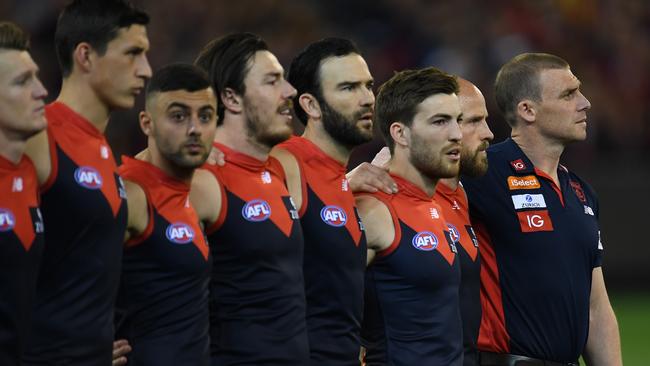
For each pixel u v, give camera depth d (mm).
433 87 22188
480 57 65625
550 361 24484
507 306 24594
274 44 63750
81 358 17938
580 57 68250
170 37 62219
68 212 17844
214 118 19000
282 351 19750
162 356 18750
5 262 16984
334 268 20984
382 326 21938
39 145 17672
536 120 25031
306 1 66812
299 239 20406
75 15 18297
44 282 17891
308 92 21484
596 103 65938
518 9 68188
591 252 25094
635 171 63031
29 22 59844
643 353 43844
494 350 24625
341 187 21500
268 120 20078
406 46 65625
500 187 24828
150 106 18891
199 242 19188
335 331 20984
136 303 18922
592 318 25672
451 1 67250
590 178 61781
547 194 24984
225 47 20281
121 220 18438
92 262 18000
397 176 22625
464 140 23656
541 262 24547
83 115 18391
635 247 61625
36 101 16938
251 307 19734
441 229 22453
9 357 17156
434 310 21891
